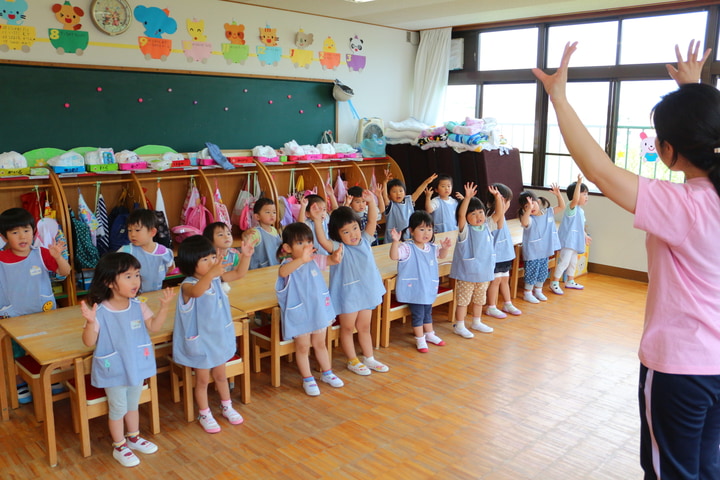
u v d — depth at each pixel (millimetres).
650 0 4656
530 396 3074
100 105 4316
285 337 2953
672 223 1121
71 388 2543
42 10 3980
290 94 5488
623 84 5227
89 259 3766
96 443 2594
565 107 1142
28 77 3969
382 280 3555
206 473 2363
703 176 1165
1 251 2965
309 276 2986
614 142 5359
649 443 1283
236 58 5059
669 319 1192
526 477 2350
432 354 3641
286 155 5164
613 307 4582
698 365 1164
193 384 2818
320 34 5629
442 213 4844
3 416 2797
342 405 2963
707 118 1098
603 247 5535
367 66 6125
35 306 3029
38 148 4078
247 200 4758
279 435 2666
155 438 2633
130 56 4430
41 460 2447
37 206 3850
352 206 4441
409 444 2592
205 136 4949
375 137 6102
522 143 6008
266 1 4879
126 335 2367
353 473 2365
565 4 4855
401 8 5098
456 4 4875
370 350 3418
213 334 2604
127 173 4133
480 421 2803
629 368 3439
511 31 5887
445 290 4066
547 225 4641
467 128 5414
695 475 1237
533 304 4676
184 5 4660
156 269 3289
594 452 2541
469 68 6293
